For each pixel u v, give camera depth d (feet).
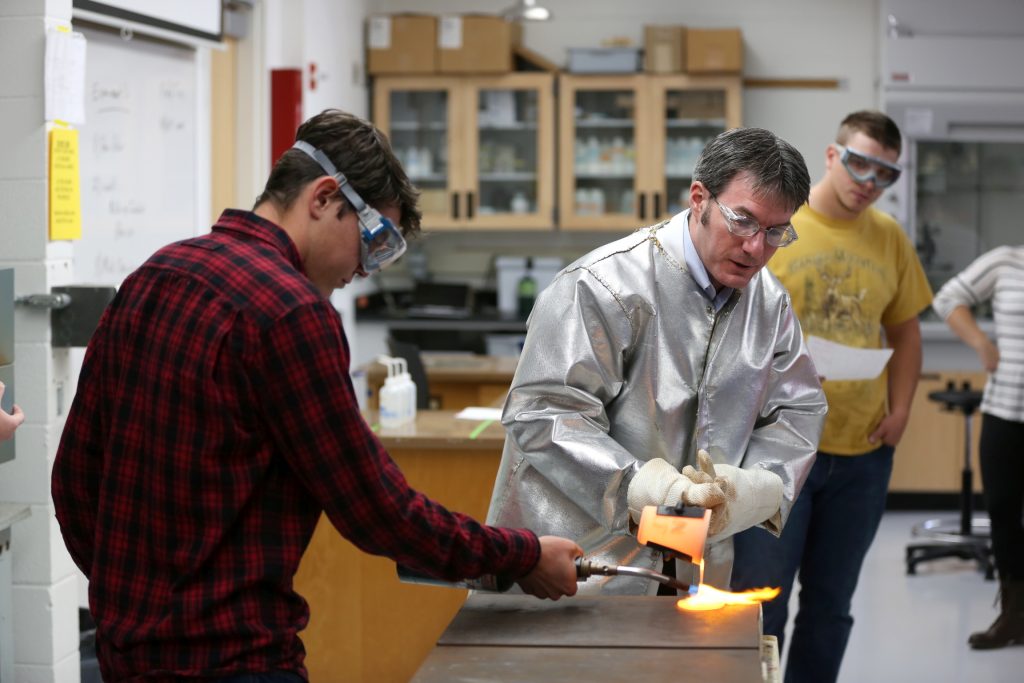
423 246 23.30
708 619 5.72
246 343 4.60
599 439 6.37
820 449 9.80
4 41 9.44
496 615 5.80
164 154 13.58
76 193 9.89
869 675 12.92
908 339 10.59
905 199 20.03
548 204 21.94
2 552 7.88
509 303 22.08
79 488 5.10
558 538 5.54
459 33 21.38
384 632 11.04
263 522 4.77
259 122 16.89
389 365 11.79
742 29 22.34
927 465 20.12
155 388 4.70
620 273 6.73
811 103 22.30
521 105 21.88
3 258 9.52
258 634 4.72
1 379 7.91
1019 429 13.60
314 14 18.10
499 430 11.34
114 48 12.18
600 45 22.77
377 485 4.73
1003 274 13.67
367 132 5.06
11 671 8.04
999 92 19.80
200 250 4.85
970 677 12.86
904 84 19.93
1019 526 13.76
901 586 16.30
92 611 4.96
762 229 6.24
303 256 5.07
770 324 7.03
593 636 5.45
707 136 21.79
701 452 6.00
